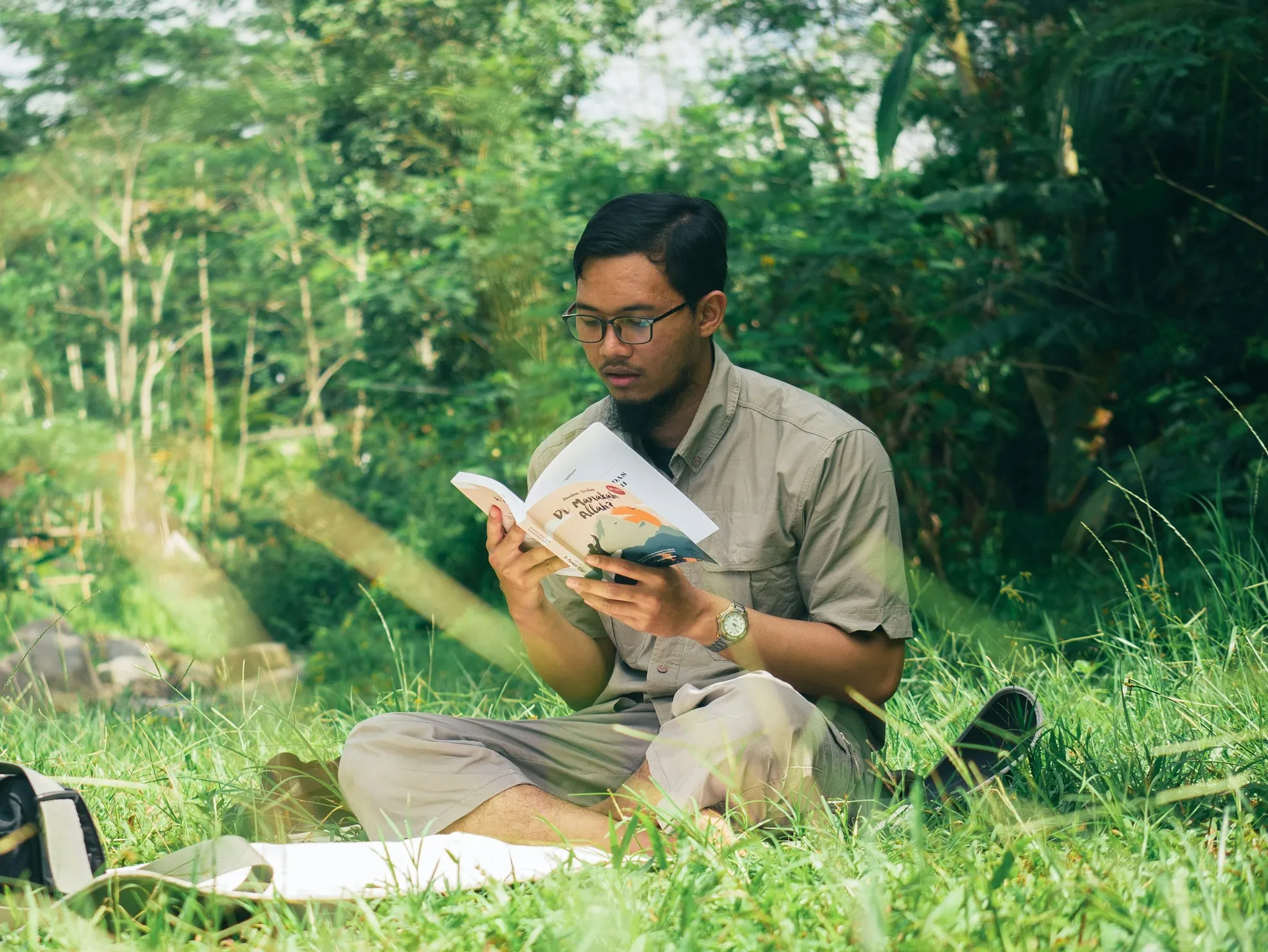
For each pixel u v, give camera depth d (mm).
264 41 17578
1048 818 2195
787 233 7215
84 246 21641
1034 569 6684
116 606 11195
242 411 19438
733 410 2635
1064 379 7305
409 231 11883
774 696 2336
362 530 10812
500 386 9148
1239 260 6305
